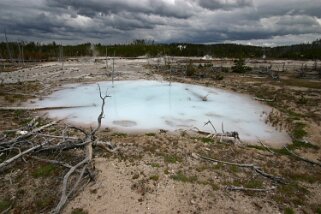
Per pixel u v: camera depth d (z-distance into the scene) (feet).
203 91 103.35
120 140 45.55
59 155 36.81
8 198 28.32
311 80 136.46
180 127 58.65
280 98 90.68
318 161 42.83
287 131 58.49
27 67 179.11
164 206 27.71
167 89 105.60
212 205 28.37
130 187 30.22
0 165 30.86
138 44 351.25
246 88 109.70
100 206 27.14
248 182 33.45
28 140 39.73
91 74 140.56
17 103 72.59
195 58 299.38
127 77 134.92
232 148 45.01
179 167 35.83
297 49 396.16
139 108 74.38
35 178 31.48
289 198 30.63
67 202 27.45
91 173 31.09
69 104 75.25
